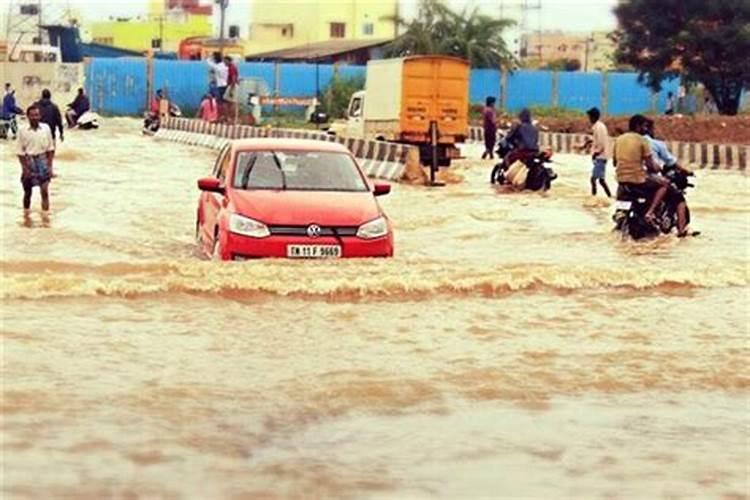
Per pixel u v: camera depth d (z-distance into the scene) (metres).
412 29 61.09
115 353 7.61
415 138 29.31
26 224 16.12
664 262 13.19
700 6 51.56
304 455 5.50
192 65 57.44
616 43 55.47
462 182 25.94
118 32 96.00
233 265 11.22
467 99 29.58
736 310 9.95
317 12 84.81
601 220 18.28
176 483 5.01
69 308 9.08
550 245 15.06
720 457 5.66
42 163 17.66
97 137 41.44
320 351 7.95
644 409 6.59
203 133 39.22
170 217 17.75
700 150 32.56
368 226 12.18
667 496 5.05
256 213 12.00
